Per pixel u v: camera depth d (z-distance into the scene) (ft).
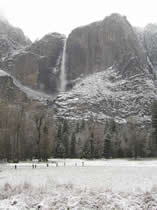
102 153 257.14
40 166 147.54
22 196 44.06
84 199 40.27
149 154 255.70
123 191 49.32
